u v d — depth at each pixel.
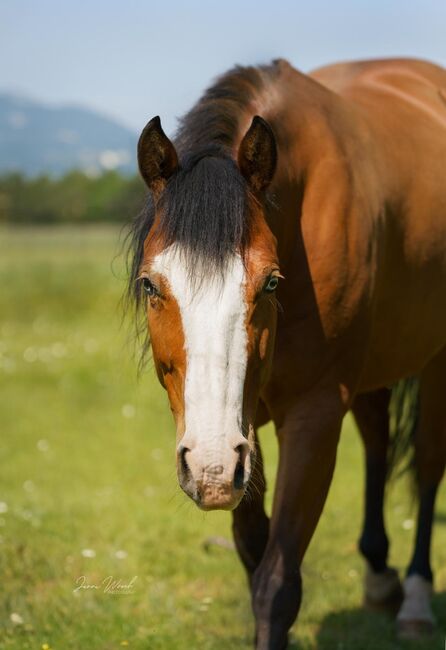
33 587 6.92
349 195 5.05
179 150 4.64
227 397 3.84
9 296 23.81
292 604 4.59
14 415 12.97
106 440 11.90
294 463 4.80
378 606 6.98
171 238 4.05
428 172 5.84
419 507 6.92
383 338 5.61
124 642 5.81
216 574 7.50
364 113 5.76
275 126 4.91
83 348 17.62
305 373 4.91
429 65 7.20
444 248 5.82
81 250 43.34
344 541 8.48
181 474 3.83
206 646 5.99
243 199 4.13
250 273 4.00
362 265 5.03
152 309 4.12
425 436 6.77
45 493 9.59
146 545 8.04
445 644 6.32
